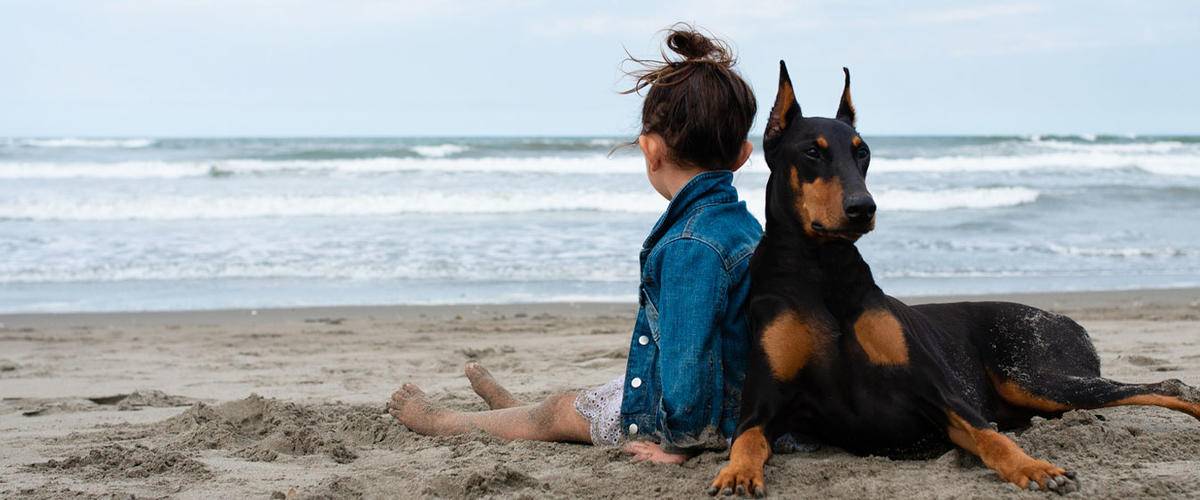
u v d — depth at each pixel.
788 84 3.67
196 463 4.17
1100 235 16.41
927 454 3.78
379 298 11.41
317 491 3.59
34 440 4.92
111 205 18.67
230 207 18.78
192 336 9.25
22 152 33.38
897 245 15.27
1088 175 26.94
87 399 6.35
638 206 19.56
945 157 30.03
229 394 6.47
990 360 4.21
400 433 4.82
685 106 3.71
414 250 14.53
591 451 4.05
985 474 3.50
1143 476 3.56
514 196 19.84
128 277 12.70
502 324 9.74
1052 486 3.24
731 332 3.78
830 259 3.57
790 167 3.55
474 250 14.56
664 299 3.68
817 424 3.75
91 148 36.06
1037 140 48.56
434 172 26.03
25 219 17.59
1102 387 3.96
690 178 3.82
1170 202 20.73
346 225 17.08
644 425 3.89
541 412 4.43
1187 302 10.91
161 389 6.70
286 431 4.61
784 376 3.60
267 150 34.84
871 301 3.60
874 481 3.48
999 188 22.16
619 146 4.02
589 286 12.12
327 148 34.97
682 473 3.69
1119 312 10.11
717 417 3.73
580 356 7.79
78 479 3.99
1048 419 4.21
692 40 3.81
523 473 3.72
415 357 8.00
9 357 8.18
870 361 3.58
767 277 3.66
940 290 11.72
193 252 14.33
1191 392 3.84
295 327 9.71
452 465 4.02
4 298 11.41
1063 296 11.34
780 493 3.43
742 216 3.92
